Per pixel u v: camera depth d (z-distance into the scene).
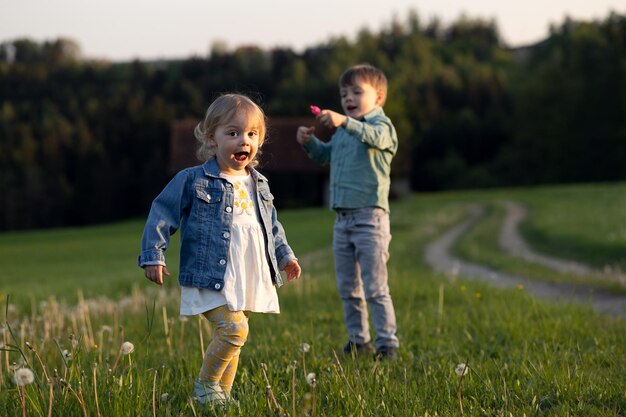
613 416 4.00
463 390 4.56
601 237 27.36
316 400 4.28
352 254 6.30
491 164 111.56
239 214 4.37
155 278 4.14
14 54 160.88
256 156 4.70
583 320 7.66
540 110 106.88
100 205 99.81
